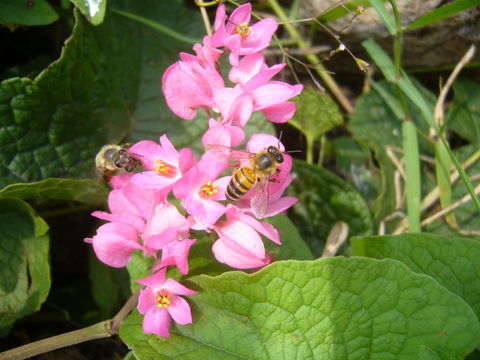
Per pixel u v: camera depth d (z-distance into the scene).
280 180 0.09
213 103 0.10
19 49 0.13
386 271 0.09
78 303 0.13
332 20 0.13
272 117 0.10
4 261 0.11
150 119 0.13
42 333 0.13
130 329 0.09
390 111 0.15
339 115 0.13
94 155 0.12
